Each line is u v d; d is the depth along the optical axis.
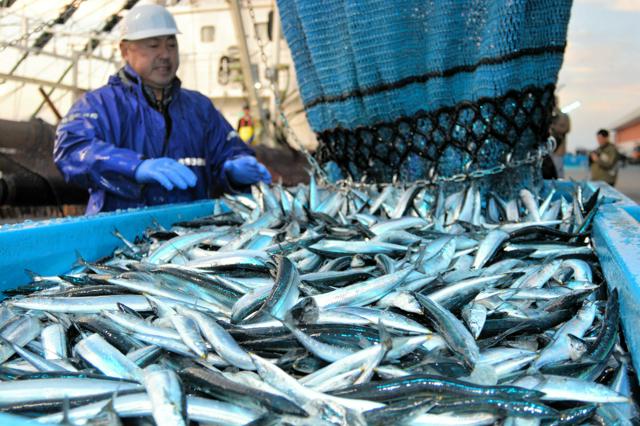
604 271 2.46
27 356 1.73
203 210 4.39
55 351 1.87
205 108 5.00
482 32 3.56
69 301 2.09
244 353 1.67
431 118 3.79
